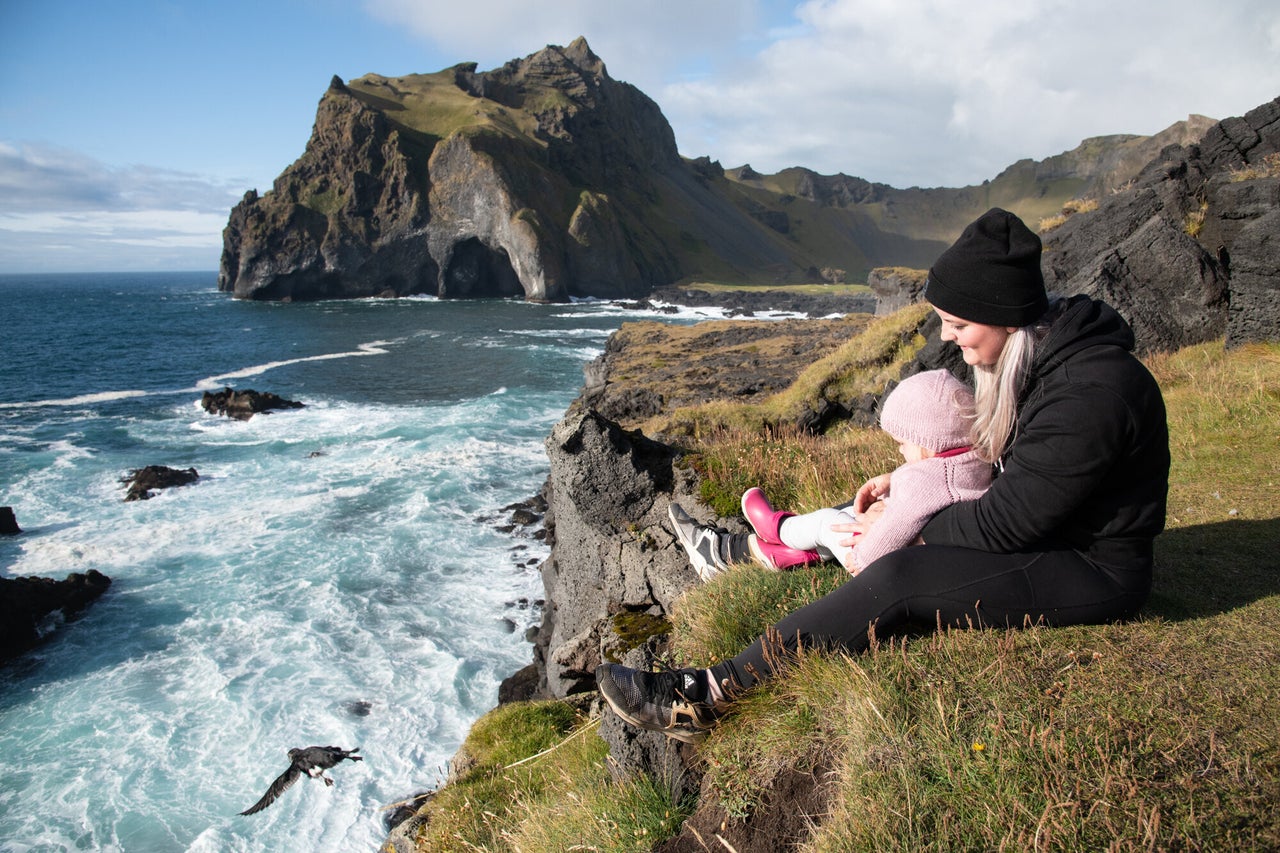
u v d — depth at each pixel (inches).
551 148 6328.7
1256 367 290.2
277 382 1822.1
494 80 7199.8
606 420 287.1
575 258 5246.1
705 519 250.8
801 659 108.2
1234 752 80.7
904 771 88.6
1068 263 510.6
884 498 122.8
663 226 7367.1
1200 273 375.6
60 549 759.1
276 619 611.2
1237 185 414.3
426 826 196.7
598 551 293.7
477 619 607.8
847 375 620.1
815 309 4340.6
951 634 105.9
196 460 1107.3
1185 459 215.0
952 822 82.0
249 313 4042.8
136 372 1996.8
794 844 100.0
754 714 112.0
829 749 102.8
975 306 93.6
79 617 621.0
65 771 439.5
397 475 1003.9
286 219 5064.0
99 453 1151.0
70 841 388.2
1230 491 177.5
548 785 178.9
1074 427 89.0
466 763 218.5
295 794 411.8
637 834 119.1
